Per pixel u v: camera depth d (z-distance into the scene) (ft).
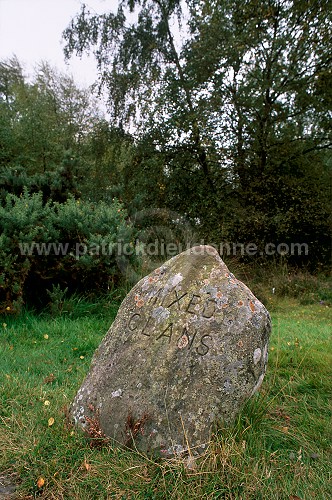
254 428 8.66
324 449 8.92
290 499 7.14
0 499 7.15
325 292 34.14
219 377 8.31
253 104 40.11
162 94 44.06
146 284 9.95
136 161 48.26
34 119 47.93
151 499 7.08
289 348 15.98
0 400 10.47
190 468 7.54
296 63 40.27
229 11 40.93
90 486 7.39
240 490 7.22
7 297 18.69
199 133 42.06
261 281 36.65
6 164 43.91
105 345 9.62
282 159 42.96
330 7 36.99
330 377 12.60
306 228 41.57
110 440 8.29
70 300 20.13
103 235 21.84
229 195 43.96
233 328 8.63
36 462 7.89
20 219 19.16
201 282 9.25
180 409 8.11
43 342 16.12
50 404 10.34
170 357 8.55
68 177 29.01
